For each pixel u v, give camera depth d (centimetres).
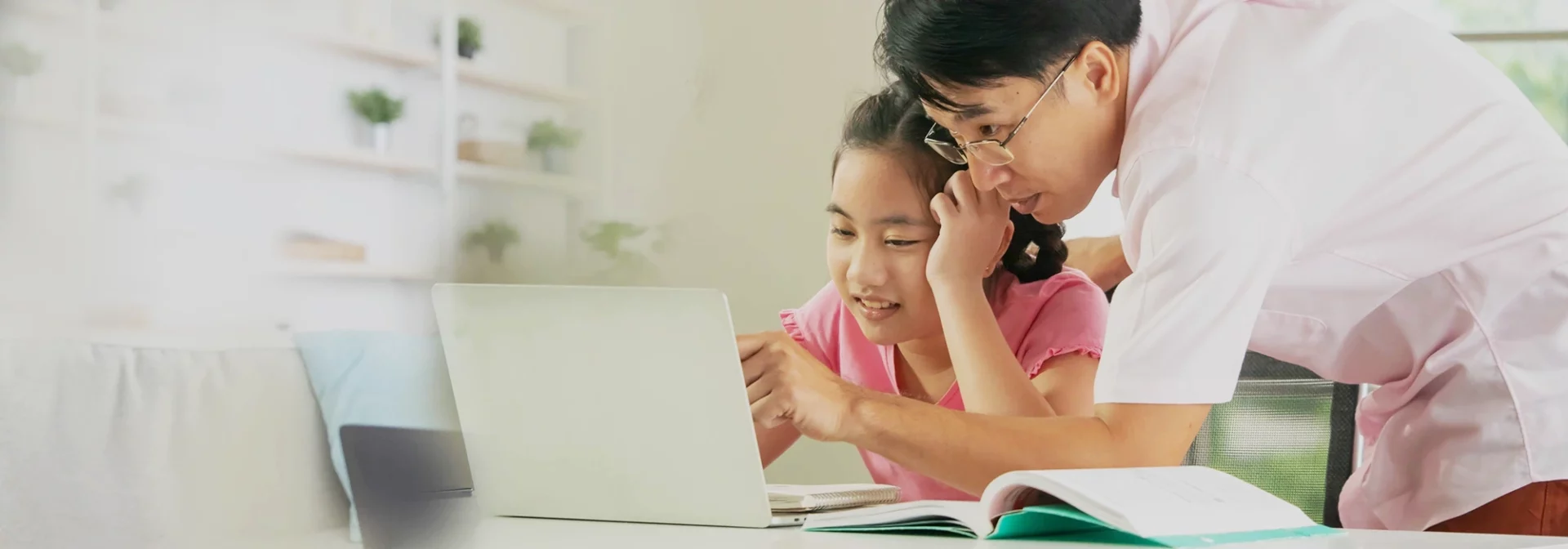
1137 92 110
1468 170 107
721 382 82
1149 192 102
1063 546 71
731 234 205
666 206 201
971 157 117
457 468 92
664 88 199
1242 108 101
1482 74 111
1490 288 112
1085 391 150
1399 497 125
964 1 106
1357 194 105
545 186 189
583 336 86
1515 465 114
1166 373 98
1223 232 98
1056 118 110
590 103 193
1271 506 81
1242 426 154
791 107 209
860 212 159
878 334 161
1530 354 112
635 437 86
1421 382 120
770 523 85
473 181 180
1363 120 104
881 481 163
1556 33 288
